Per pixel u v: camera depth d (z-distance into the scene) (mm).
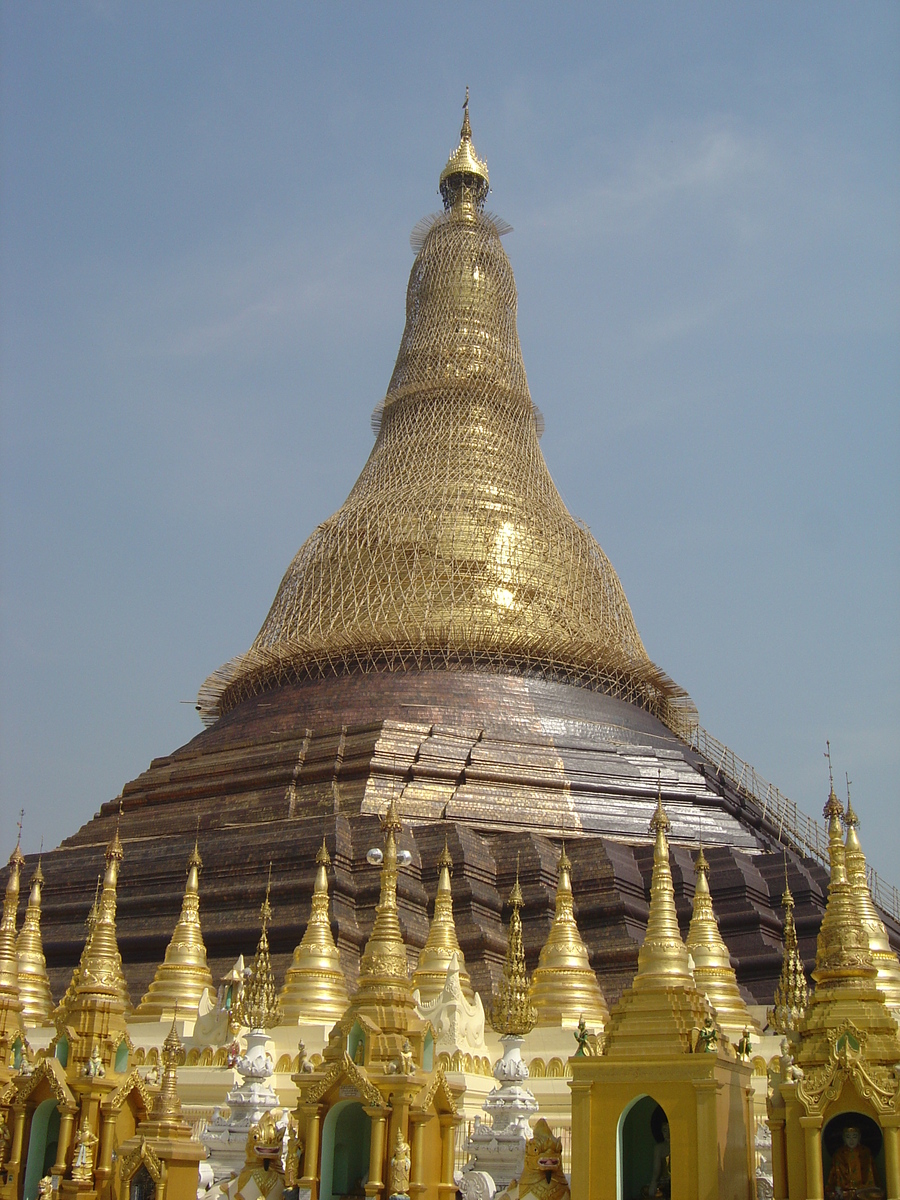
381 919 38750
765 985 62875
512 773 73812
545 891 65375
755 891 67562
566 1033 49062
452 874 65312
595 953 62656
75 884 72125
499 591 85562
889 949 50406
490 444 95250
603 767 76125
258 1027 40000
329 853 65188
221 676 91312
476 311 102438
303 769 74438
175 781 79375
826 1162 28375
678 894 67562
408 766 72750
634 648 91000
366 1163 34312
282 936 63000
